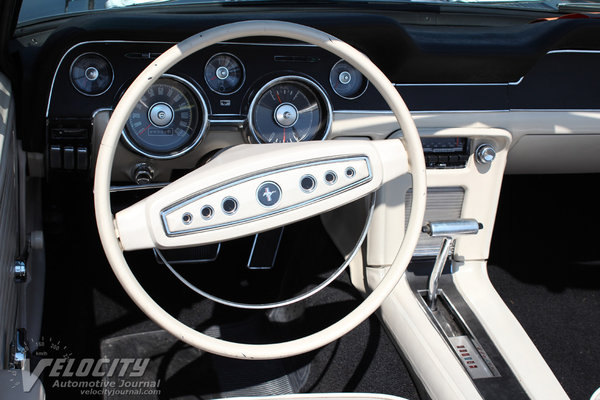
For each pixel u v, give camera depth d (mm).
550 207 2480
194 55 1481
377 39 1522
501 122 1704
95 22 1406
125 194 1694
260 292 2061
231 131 1567
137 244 1082
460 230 1472
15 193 1461
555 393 1450
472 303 1735
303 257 2035
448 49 1545
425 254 1829
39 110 1453
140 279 2059
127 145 1490
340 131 1631
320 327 1920
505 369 1518
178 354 1833
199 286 2061
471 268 1841
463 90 1672
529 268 2209
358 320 1138
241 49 1505
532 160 1890
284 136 1606
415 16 1802
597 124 1765
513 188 2488
